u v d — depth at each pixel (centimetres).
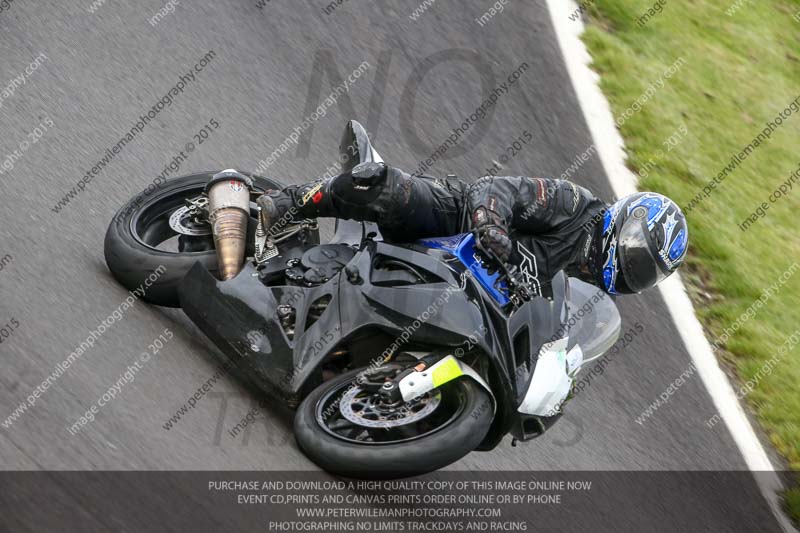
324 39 3422
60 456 1455
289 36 3350
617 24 4400
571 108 3725
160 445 1574
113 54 2886
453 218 1931
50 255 2002
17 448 1433
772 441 2733
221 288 1834
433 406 1639
